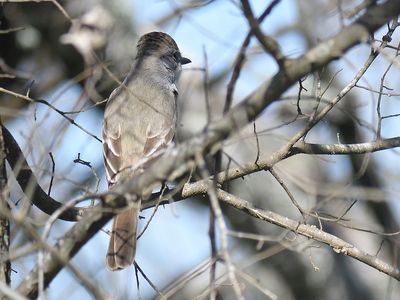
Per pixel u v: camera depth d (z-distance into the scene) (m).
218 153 8.16
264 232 17.67
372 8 7.95
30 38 16.72
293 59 7.92
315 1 13.50
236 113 7.98
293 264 18.22
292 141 10.20
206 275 16.97
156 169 8.27
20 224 7.98
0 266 9.29
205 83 8.15
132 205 8.38
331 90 16.92
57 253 7.77
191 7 9.30
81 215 10.01
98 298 7.65
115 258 9.76
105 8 16.45
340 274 18.27
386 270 10.16
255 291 18.05
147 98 12.69
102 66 10.92
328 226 17.58
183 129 16.64
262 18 8.17
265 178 17.14
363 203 18.23
